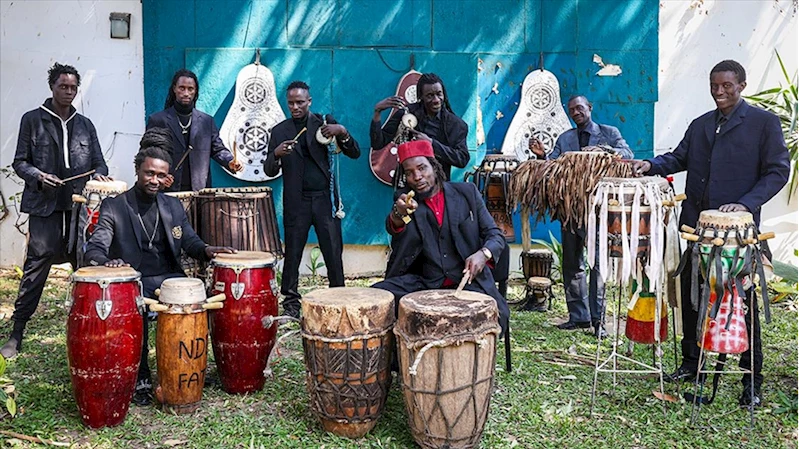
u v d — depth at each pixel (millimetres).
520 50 6918
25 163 4562
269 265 3809
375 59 6785
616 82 6883
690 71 6934
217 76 6672
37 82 6633
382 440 3307
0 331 5023
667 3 6855
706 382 4070
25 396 3771
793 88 6363
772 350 4773
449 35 6844
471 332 3010
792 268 6090
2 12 6539
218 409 3654
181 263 4113
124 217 3820
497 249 3586
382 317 3252
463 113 6895
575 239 5047
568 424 3512
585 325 5254
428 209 3725
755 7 6859
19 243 6828
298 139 5164
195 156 5328
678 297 3707
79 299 3279
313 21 6719
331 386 3230
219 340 3779
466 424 3102
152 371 4273
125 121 6699
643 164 4203
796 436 3426
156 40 6652
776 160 3672
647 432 3439
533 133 6887
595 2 6836
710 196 3879
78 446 3232
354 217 6891
